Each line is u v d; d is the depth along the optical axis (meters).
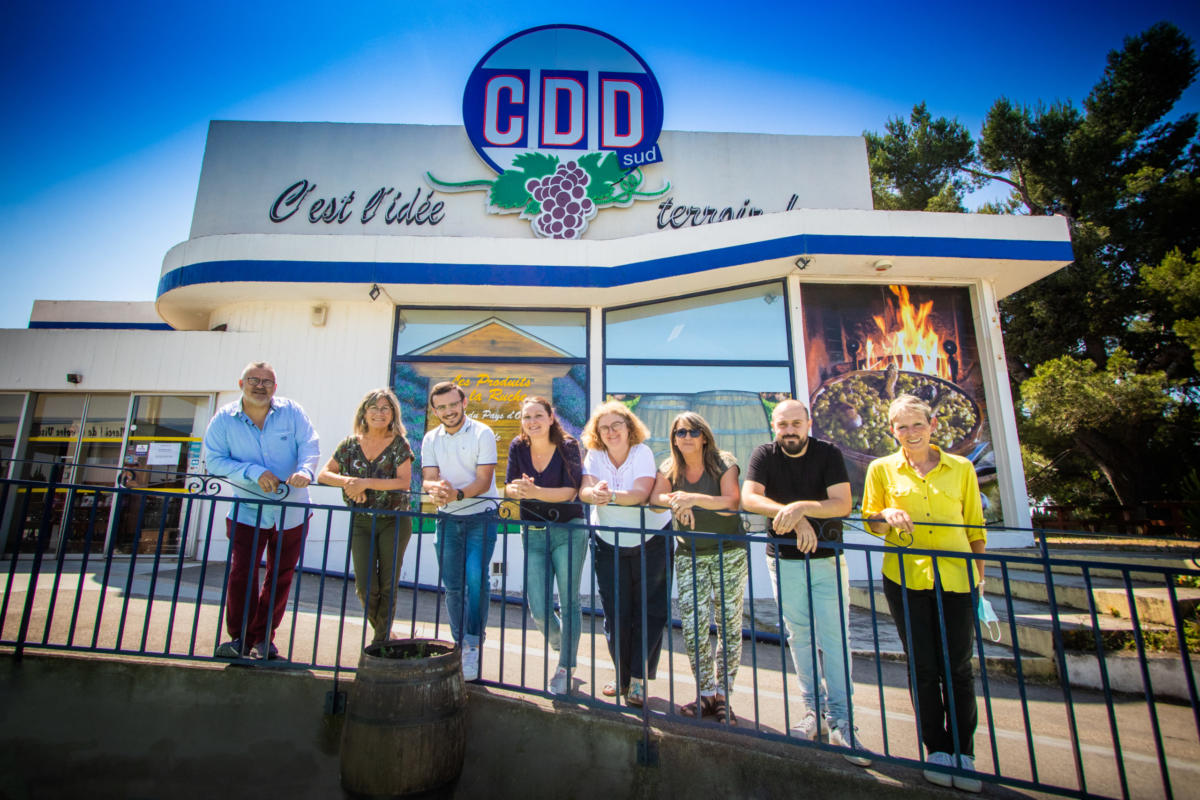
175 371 7.08
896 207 15.63
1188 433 11.69
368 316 7.15
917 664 2.68
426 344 7.13
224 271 6.62
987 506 6.48
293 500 3.51
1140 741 3.15
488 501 3.43
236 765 2.86
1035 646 4.11
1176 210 12.76
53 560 6.64
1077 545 8.22
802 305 6.74
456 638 3.28
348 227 7.79
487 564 3.20
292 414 3.64
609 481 3.23
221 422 3.42
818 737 2.59
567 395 6.98
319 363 7.05
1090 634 3.95
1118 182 13.76
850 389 6.61
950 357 6.75
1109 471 12.80
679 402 6.83
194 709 2.93
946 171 16.02
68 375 7.04
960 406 6.65
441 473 3.48
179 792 2.83
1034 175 14.55
